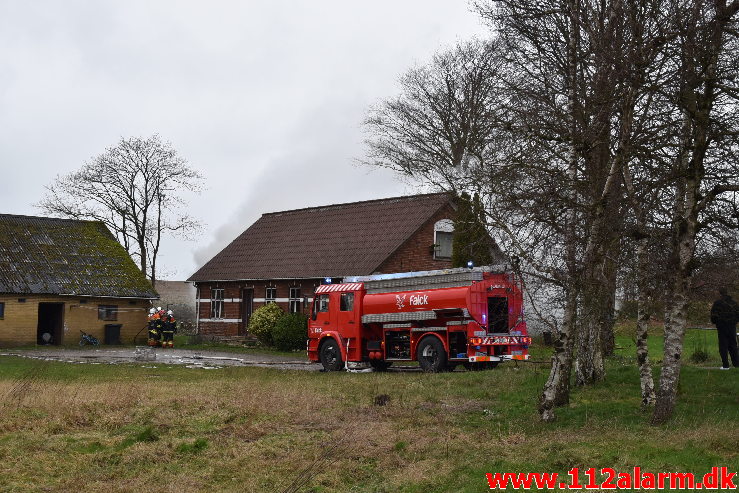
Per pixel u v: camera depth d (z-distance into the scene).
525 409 17.41
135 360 35.00
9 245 49.66
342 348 29.58
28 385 20.69
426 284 27.56
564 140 16.05
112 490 11.45
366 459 13.23
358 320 29.44
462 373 25.06
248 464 13.02
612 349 27.28
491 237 18.81
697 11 13.74
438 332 27.25
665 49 14.61
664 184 15.01
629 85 14.96
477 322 26.09
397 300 28.31
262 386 22.64
